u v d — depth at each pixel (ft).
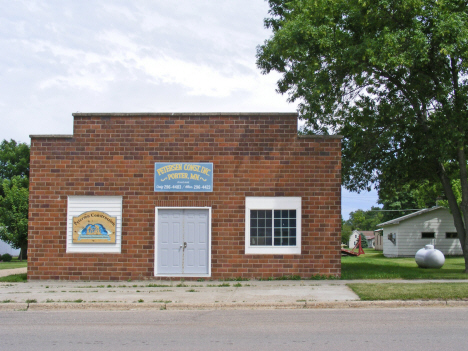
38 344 26.17
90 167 53.98
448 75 62.75
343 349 24.52
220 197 53.57
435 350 24.25
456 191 106.32
